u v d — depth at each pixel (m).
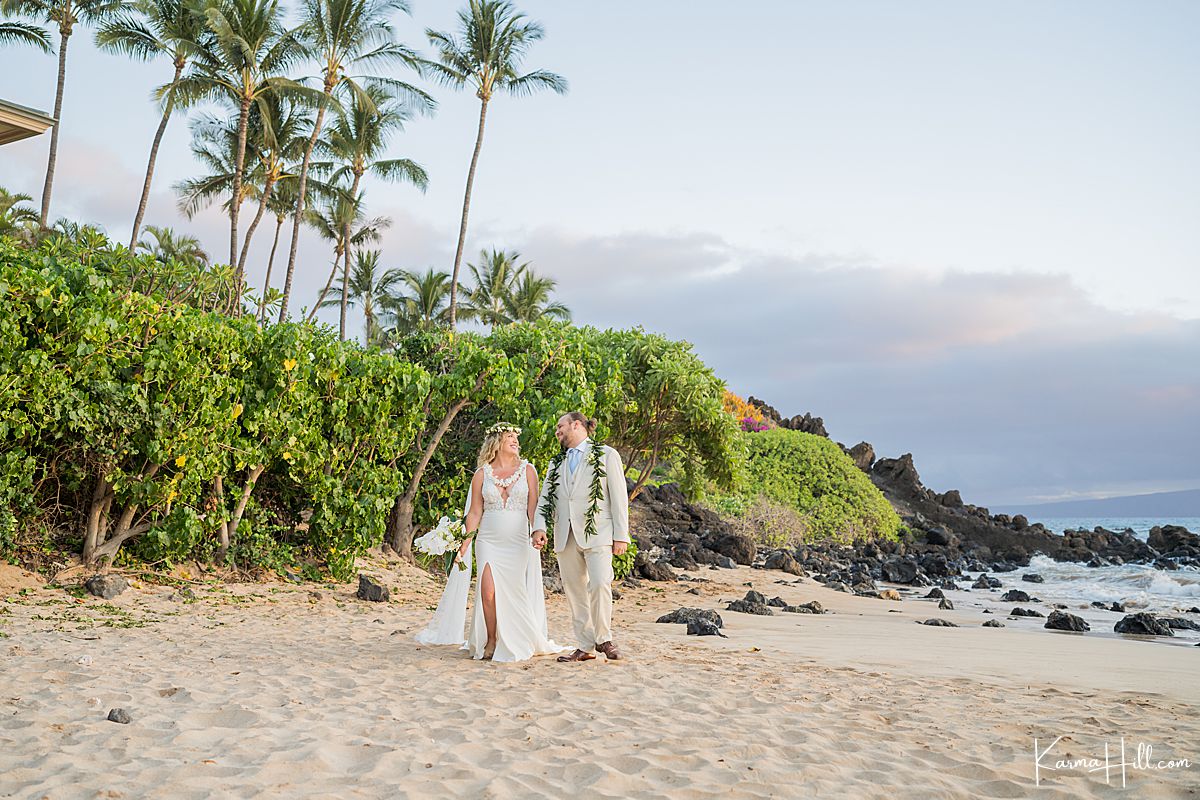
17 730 4.54
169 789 3.69
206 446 10.58
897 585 25.50
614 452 7.35
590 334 18.91
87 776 3.82
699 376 17.78
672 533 27.33
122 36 31.97
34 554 9.82
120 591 9.67
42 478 9.74
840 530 37.62
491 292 54.47
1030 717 5.54
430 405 13.88
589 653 7.31
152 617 8.88
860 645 9.52
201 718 4.94
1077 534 49.31
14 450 9.41
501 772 4.05
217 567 11.43
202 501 11.38
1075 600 20.67
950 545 40.78
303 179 36.28
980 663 8.18
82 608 8.84
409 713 5.22
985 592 23.78
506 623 7.17
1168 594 23.81
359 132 41.72
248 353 11.51
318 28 35.03
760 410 64.56
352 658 7.16
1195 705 6.12
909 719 5.41
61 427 9.43
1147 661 8.65
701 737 4.76
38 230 28.62
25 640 7.24
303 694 5.69
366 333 56.12
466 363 13.95
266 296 11.93
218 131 38.59
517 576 7.27
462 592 7.89
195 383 10.35
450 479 14.35
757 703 5.73
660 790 3.85
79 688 5.56
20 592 9.05
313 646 7.77
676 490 32.56
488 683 6.22
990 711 5.71
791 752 4.50
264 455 11.38
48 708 5.02
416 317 54.25
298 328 11.70
